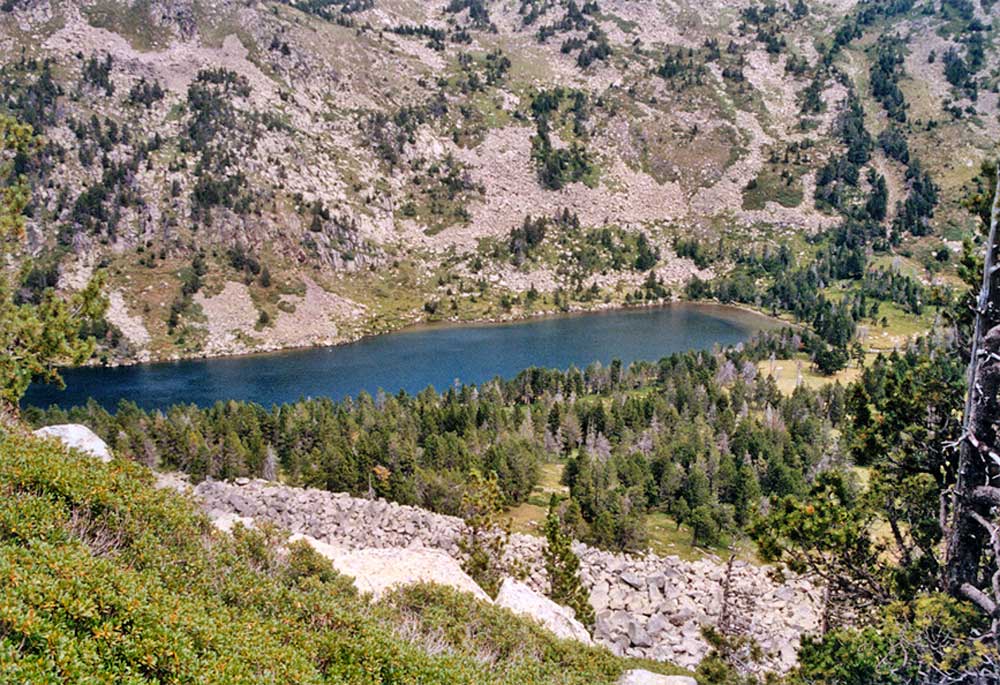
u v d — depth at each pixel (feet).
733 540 227.61
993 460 57.00
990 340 56.44
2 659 30.73
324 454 267.39
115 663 36.68
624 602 141.08
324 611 56.29
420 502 236.22
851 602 73.05
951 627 53.26
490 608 74.74
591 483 261.24
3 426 68.85
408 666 51.83
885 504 71.87
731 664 111.75
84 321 105.19
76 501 53.83
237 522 71.87
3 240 99.96
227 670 39.91
